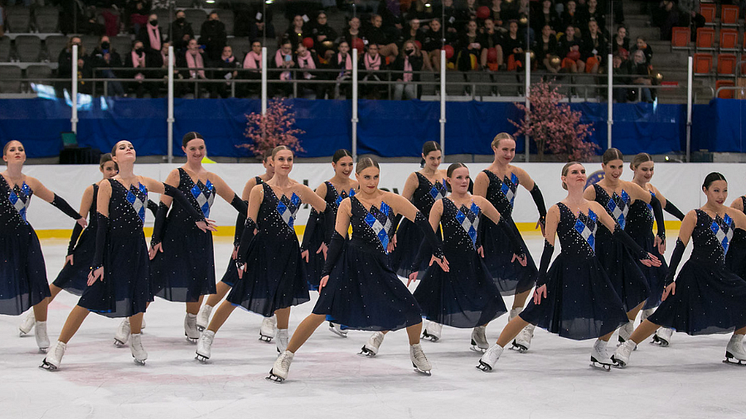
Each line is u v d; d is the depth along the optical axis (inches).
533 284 362.6
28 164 845.2
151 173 783.7
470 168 844.6
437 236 303.1
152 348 341.7
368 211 283.6
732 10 1105.4
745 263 331.9
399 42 948.6
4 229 322.7
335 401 256.4
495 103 925.8
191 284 345.1
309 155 893.8
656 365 314.2
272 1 954.7
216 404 252.1
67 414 241.4
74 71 842.8
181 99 868.6
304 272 322.0
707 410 248.1
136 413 242.1
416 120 912.3
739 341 315.3
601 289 298.8
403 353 334.6
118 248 298.2
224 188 362.3
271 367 306.0
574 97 944.9
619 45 997.8
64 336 301.1
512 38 955.3
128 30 935.7
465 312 317.1
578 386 278.1
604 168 358.3
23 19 922.1
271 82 892.6
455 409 247.6
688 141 964.6
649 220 373.7
